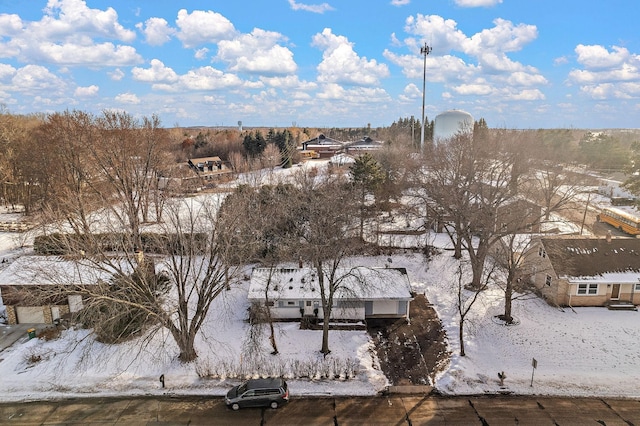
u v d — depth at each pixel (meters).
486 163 40.94
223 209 34.81
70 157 44.34
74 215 38.91
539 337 30.03
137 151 51.28
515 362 27.48
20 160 60.53
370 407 23.34
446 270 41.69
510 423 21.95
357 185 49.12
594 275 33.81
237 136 150.62
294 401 23.84
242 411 23.02
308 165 107.62
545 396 24.17
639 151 83.44
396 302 33.16
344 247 29.34
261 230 34.62
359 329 31.66
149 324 28.72
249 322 32.00
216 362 27.00
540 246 36.53
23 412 22.72
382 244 47.44
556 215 55.66
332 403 23.69
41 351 27.89
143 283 26.08
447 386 25.09
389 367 27.16
